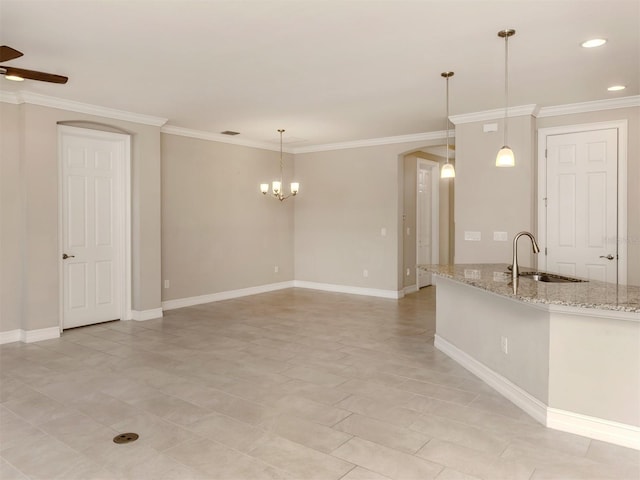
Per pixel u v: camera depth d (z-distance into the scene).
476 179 5.84
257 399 3.53
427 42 3.53
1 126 4.94
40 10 2.98
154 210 6.24
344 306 7.14
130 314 6.18
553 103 5.38
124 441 2.87
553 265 5.66
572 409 2.97
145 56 3.83
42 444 2.83
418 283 8.80
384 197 7.87
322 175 8.59
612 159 5.29
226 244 7.65
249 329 5.69
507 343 3.56
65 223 5.53
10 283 5.07
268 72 4.24
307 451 2.74
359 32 3.34
